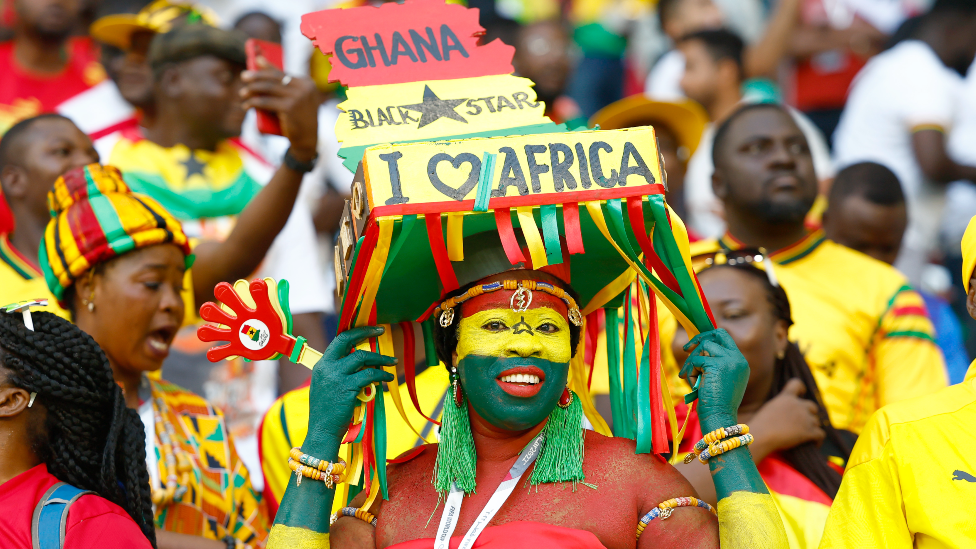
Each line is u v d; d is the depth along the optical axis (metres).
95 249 10.73
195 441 11.20
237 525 11.15
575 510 7.75
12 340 8.42
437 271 8.12
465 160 7.62
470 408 8.19
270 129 12.02
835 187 16.50
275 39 19.77
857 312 13.88
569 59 24.30
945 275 20.56
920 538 8.33
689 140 19.39
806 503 10.47
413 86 8.44
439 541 7.66
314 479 7.77
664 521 7.72
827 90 23.92
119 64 16.53
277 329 7.93
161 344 11.10
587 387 8.95
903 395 13.66
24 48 18.12
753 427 10.86
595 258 8.40
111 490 8.65
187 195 15.00
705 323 8.09
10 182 12.93
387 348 8.70
